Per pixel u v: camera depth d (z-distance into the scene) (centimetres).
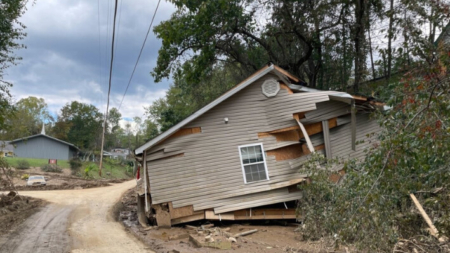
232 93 1299
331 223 732
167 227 1237
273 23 1933
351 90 1870
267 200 1295
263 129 1331
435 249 664
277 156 1327
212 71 2295
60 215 1534
